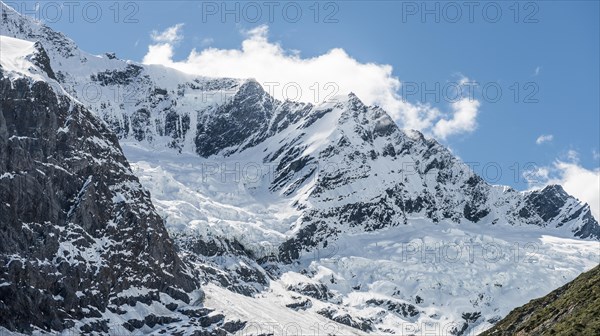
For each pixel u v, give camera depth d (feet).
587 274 596.70
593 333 485.97
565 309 547.90
